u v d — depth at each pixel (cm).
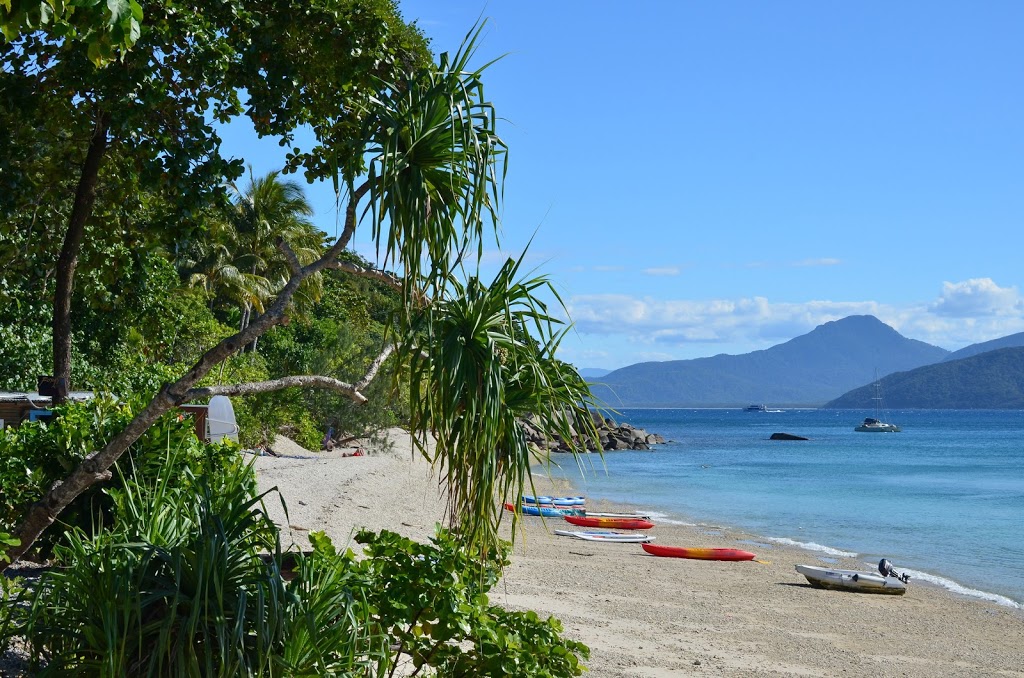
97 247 1061
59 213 1054
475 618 506
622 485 4409
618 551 2184
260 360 3275
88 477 476
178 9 717
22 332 1795
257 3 735
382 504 2153
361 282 5959
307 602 447
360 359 3612
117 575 425
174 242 760
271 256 3969
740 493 4066
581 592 1515
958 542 2598
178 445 719
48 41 789
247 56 722
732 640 1252
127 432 472
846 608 1605
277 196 3244
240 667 401
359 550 1445
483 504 457
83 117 837
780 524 2972
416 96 469
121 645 396
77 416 754
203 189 736
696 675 1016
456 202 460
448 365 442
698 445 9594
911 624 1499
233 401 2700
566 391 473
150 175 734
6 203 857
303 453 3181
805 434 13588
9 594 507
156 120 782
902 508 3503
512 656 503
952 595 1817
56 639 440
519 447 472
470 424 449
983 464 6500
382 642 468
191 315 2789
